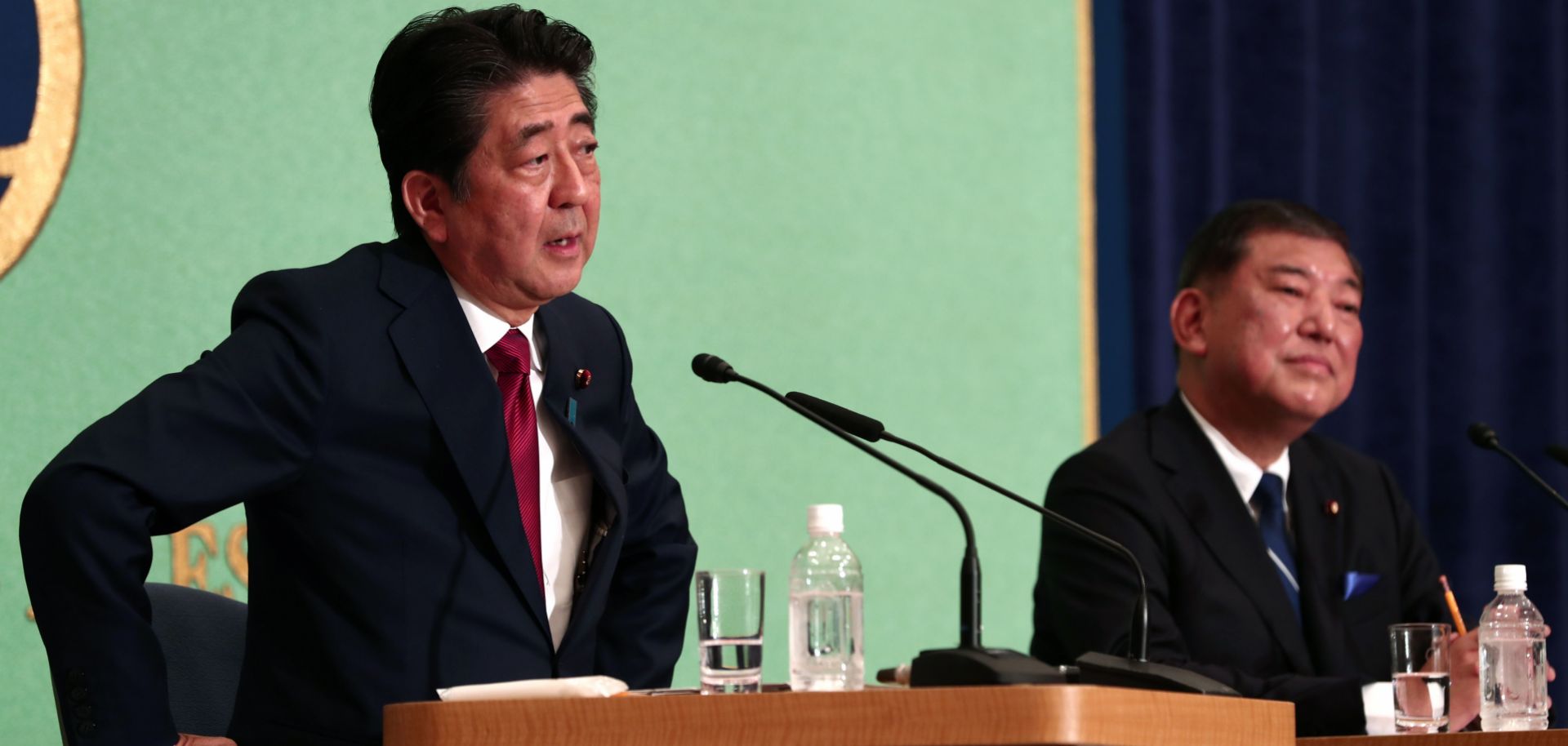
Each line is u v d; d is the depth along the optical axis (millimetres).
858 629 6469
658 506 8852
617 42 13703
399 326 7711
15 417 11273
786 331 14305
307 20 12562
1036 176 15602
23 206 11406
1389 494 12602
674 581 8734
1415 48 17203
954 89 15281
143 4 11953
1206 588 11195
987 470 15078
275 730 7371
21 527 6840
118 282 11719
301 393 7344
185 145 12031
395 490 7527
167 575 11602
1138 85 15977
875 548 14492
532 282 7969
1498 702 8758
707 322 13953
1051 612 11477
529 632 7613
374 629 7355
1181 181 16156
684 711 5406
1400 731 8586
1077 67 15859
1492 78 17547
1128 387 15781
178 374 7258
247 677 7602
